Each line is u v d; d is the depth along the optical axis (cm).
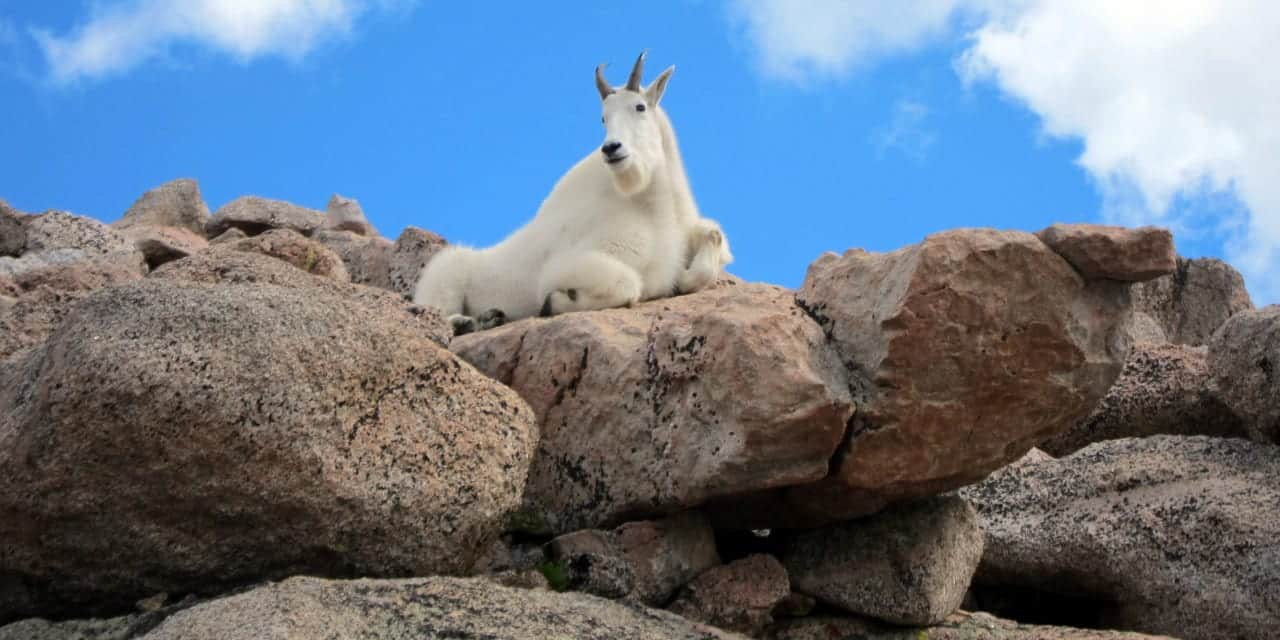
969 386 525
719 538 611
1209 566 590
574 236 784
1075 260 521
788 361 515
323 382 466
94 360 441
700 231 804
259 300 478
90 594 470
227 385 448
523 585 514
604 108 795
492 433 505
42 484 445
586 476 582
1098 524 630
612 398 578
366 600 425
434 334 580
